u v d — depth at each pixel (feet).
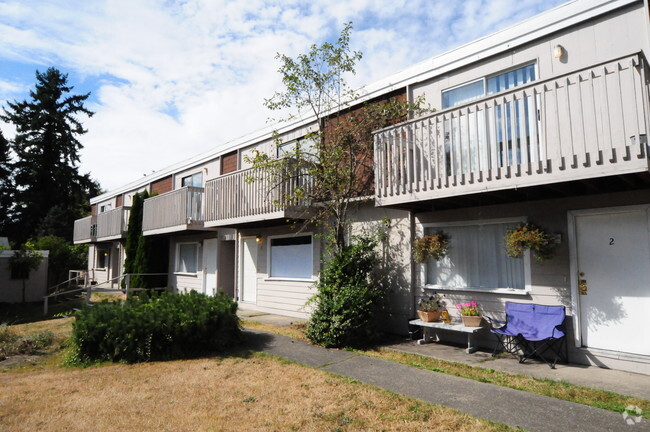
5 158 125.08
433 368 20.36
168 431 13.93
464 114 21.94
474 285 25.11
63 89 137.28
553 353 21.33
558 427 13.32
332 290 26.81
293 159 33.17
